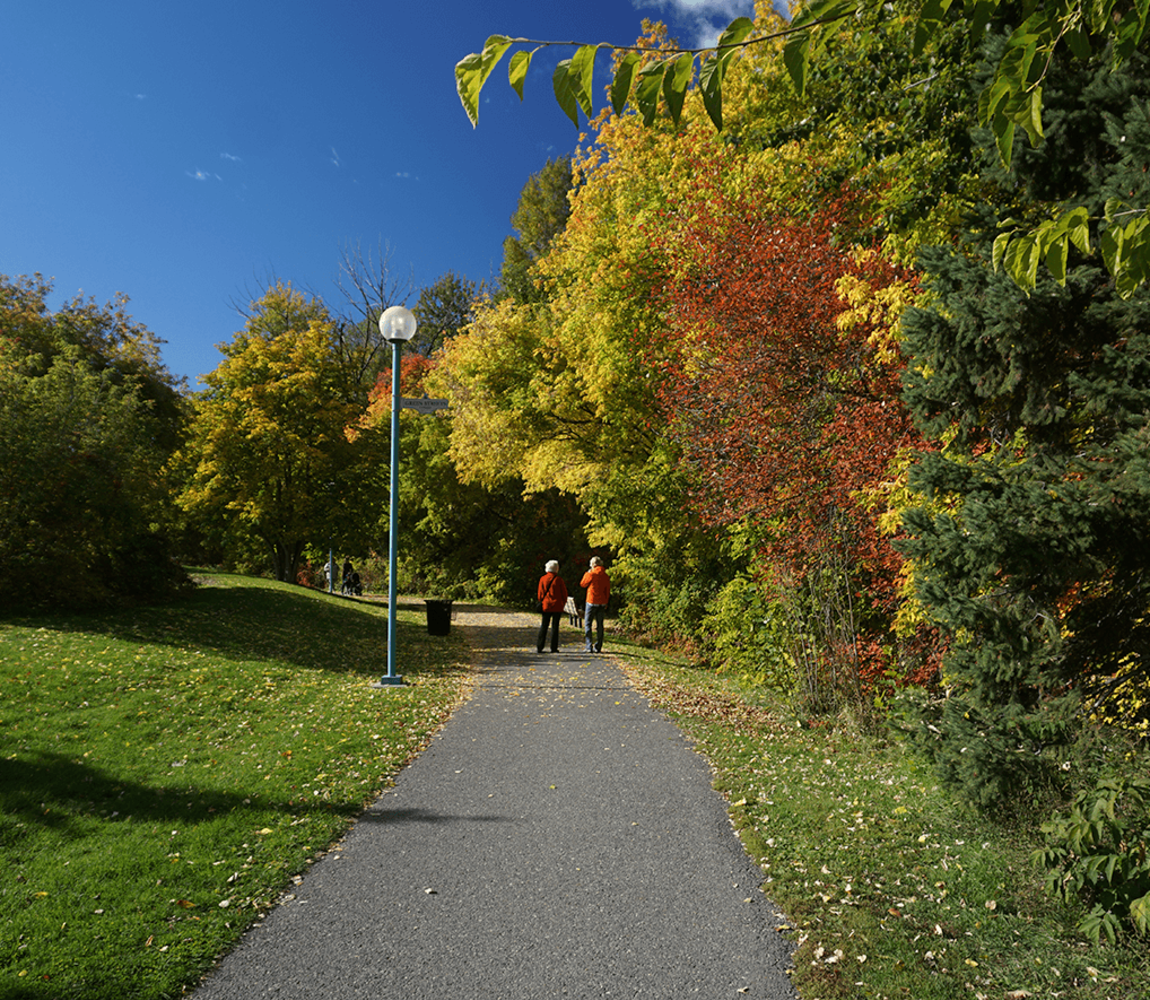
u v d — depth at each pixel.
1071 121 4.44
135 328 28.58
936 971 3.29
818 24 1.42
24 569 14.12
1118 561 3.88
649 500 15.47
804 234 9.98
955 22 6.00
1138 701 4.39
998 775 4.23
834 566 8.71
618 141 16.12
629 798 5.83
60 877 4.24
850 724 7.78
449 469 36.41
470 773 6.55
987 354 4.80
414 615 25.34
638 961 3.44
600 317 16.27
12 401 14.84
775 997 3.15
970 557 3.97
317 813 5.41
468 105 1.43
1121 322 4.08
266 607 19.14
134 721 8.30
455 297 53.59
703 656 14.51
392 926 3.78
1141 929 3.11
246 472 30.70
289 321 43.03
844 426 8.12
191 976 3.30
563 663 14.13
